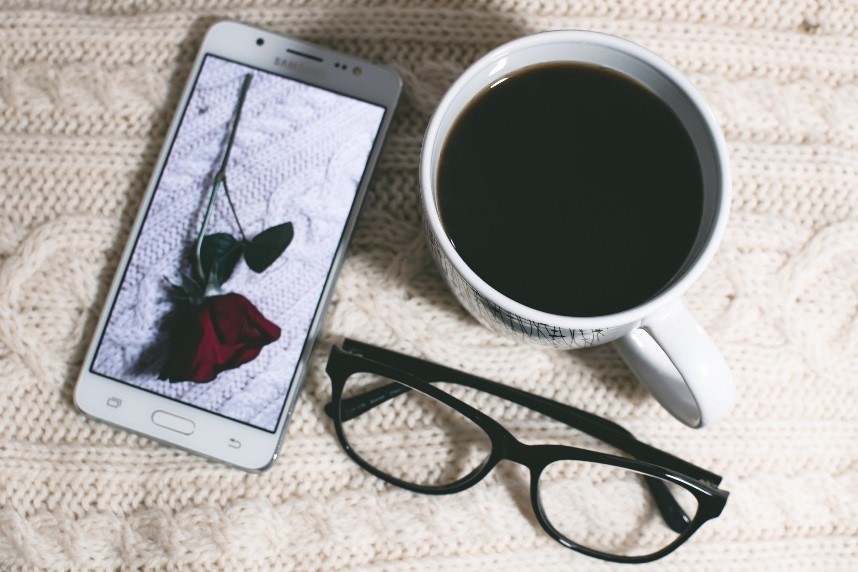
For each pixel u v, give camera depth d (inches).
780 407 20.8
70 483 20.6
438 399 20.0
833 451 20.8
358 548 20.5
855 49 20.8
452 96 17.9
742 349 20.7
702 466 20.7
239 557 20.5
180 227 20.5
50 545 20.5
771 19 20.8
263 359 20.3
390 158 20.8
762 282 20.7
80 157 20.8
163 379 20.4
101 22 20.9
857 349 20.8
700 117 17.8
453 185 18.3
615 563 20.6
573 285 18.2
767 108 20.7
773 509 20.7
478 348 20.7
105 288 20.8
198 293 20.4
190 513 20.5
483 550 20.6
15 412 20.7
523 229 18.3
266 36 20.6
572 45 18.0
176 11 20.9
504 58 18.0
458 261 17.6
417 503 20.6
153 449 20.6
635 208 18.2
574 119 18.4
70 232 20.8
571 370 20.8
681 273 17.7
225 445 20.3
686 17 20.8
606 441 20.1
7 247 20.8
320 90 20.5
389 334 20.8
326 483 20.6
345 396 20.7
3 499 20.6
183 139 20.5
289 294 20.4
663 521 20.6
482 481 20.6
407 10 20.7
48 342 20.7
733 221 20.7
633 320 17.5
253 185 20.5
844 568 20.8
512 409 20.8
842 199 20.8
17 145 20.8
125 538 20.6
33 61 20.9
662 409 20.7
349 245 20.6
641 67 18.0
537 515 20.2
